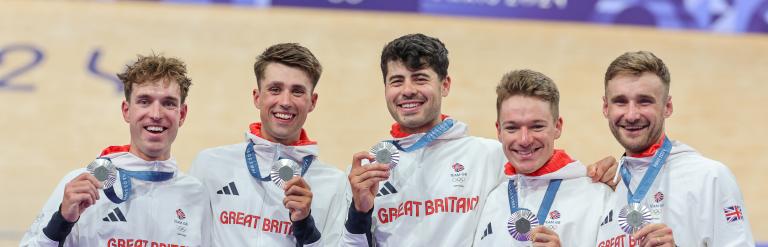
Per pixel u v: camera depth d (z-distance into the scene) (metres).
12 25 20.62
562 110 19.03
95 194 6.75
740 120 19.41
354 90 19.64
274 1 22.47
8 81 18.97
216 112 18.48
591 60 21.12
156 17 21.52
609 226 7.12
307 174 8.04
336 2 22.53
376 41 21.36
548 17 22.66
